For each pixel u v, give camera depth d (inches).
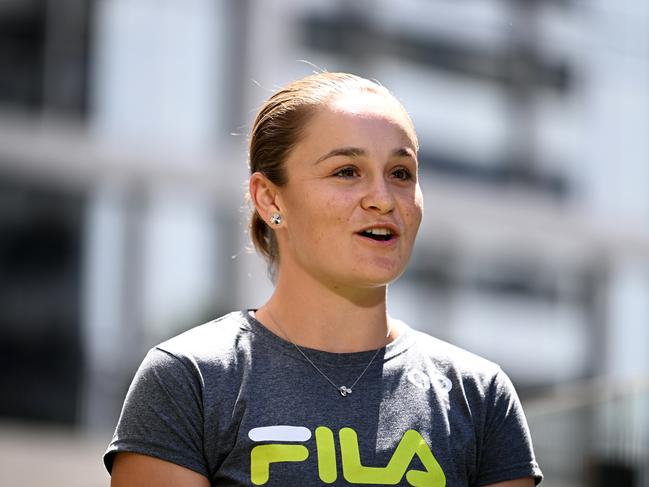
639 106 1012.5
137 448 159.3
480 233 952.3
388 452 158.1
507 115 968.3
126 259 845.8
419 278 932.0
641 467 377.1
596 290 992.2
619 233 999.0
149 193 856.3
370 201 164.7
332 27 922.7
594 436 390.6
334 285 167.5
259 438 157.2
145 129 860.6
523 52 975.0
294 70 904.9
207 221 869.8
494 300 956.6
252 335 167.3
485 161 959.6
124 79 857.5
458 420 165.2
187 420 159.8
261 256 182.9
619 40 1011.3
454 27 957.2
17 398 791.7
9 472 766.5
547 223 971.9
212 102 877.8
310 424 158.7
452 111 948.6
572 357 975.0
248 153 180.7
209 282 861.8
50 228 832.9
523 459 169.0
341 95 171.2
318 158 167.0
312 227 166.2
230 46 883.4
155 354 165.2
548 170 981.2
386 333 171.9
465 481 163.5
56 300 821.9
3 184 826.8
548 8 986.7
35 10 841.5
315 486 154.8
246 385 161.3
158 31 864.9
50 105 844.0
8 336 802.2
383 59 932.6
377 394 162.6
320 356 164.7
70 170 842.2
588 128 994.1
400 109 172.9
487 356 946.1
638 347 999.6
